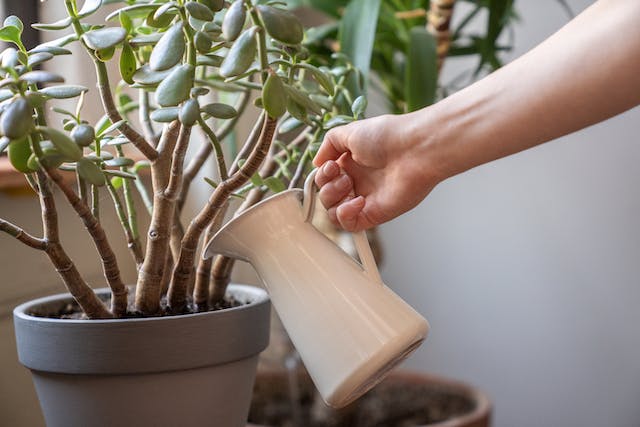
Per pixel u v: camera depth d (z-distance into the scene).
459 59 2.01
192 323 0.84
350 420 1.52
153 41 0.83
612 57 0.75
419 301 2.10
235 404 0.89
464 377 2.07
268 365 1.66
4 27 0.81
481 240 2.03
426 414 1.53
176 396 0.84
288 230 0.83
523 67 0.80
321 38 1.37
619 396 1.93
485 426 1.42
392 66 1.52
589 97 0.77
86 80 1.29
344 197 0.89
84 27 0.87
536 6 1.90
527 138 0.80
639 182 1.87
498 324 2.03
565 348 1.97
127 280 1.37
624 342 1.92
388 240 2.11
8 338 1.17
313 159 0.91
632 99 0.76
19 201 1.17
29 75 0.75
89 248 1.29
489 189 2.01
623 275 1.91
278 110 0.78
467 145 0.82
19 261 1.17
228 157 1.46
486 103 0.81
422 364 2.11
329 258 0.82
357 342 0.80
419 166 0.85
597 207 1.92
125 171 0.96
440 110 0.83
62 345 0.82
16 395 1.19
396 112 1.55
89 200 1.28
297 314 0.82
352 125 0.88
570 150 1.93
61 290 1.25
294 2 1.48
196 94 0.82
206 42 0.79
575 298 1.95
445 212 2.06
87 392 0.83
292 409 1.54
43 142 0.79
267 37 1.00
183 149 0.85
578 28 0.78
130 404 0.84
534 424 2.02
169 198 0.87
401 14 1.40
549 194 1.95
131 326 0.82
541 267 1.98
